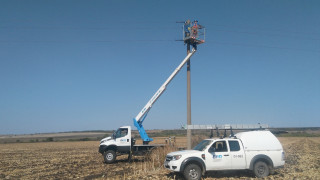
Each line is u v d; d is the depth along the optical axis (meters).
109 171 16.66
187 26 22.67
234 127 14.77
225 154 13.27
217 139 13.59
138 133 22.36
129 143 21.02
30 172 17.69
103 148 20.88
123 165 19.44
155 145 21.14
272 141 13.91
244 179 13.13
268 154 13.66
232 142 13.61
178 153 13.25
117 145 20.91
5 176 16.27
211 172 14.55
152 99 22.73
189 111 22.08
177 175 14.13
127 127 21.36
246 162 13.41
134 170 16.44
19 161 24.97
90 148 42.66
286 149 31.58
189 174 12.71
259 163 13.48
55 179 14.74
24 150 40.69
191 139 22.50
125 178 13.75
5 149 43.41
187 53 22.83
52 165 21.25
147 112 22.86
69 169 18.53
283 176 13.76
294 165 17.80
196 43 22.75
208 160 13.05
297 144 41.00
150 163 17.98
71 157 27.78
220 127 14.89
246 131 14.23
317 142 46.47
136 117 22.44
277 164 13.68
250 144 13.66
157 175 14.23
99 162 22.19
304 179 12.94
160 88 22.83
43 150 39.97
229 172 14.70
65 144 57.12
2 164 22.78
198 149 13.89
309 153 26.47
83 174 16.02
